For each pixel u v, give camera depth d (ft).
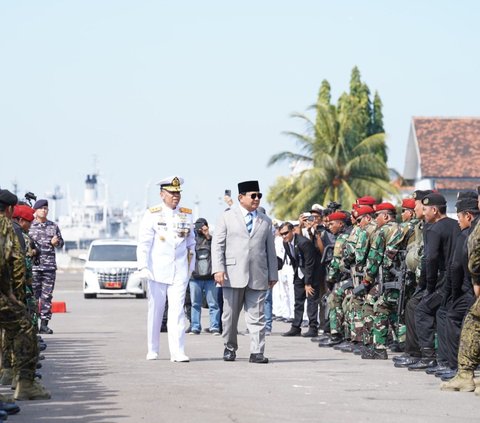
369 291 101.45
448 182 444.55
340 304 114.62
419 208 87.40
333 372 89.40
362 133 432.25
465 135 455.63
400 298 98.63
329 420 62.95
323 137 422.41
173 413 65.72
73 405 69.31
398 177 434.30
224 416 64.44
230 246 99.30
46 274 136.56
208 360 100.63
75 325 153.48
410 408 67.92
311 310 131.64
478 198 75.56
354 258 107.45
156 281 100.07
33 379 72.49
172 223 100.27
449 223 86.53
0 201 72.54
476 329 75.97
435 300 88.48
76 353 108.17
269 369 92.17
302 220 132.57
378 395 74.23
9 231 69.92
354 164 416.87
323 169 417.69
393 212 100.63
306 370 91.15
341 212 123.65
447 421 62.69
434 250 86.33
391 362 98.22
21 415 65.16
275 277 99.86
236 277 98.68
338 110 457.68
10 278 70.33
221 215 100.07
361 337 105.70
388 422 62.23
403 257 98.94
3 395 68.74
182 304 100.17
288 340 127.03
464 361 76.54
